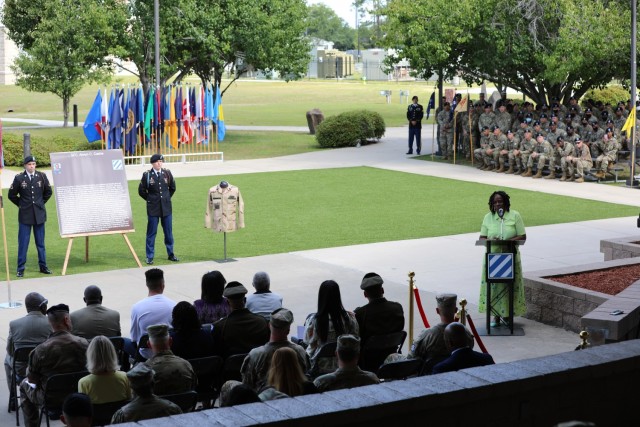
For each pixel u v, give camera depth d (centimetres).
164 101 3634
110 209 1862
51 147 3612
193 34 4147
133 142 3638
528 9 3541
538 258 1895
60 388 898
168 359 828
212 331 988
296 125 5503
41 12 4562
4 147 3512
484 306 1409
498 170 3344
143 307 1080
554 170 3164
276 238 2141
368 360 1019
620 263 1581
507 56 3631
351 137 4216
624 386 658
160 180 1881
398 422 566
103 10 4119
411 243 2069
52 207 2592
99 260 1920
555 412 627
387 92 7450
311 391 726
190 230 2248
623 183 3059
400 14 3703
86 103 7188
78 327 1036
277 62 4381
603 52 3425
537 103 3981
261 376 833
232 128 5241
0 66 8981
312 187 2972
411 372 897
